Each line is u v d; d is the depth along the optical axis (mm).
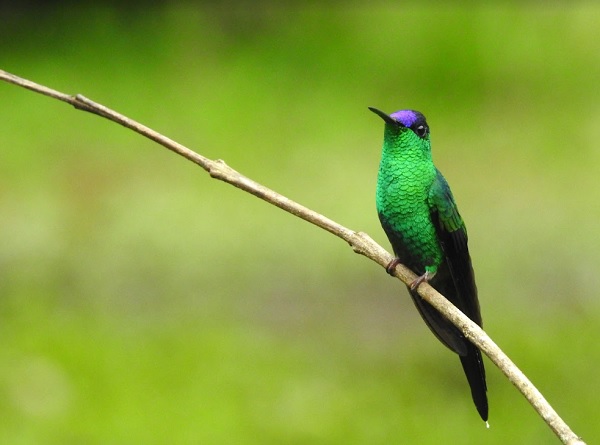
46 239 14609
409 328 12367
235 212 15641
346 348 11836
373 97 20547
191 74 21297
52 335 11789
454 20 23094
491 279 13781
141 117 19219
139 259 14172
